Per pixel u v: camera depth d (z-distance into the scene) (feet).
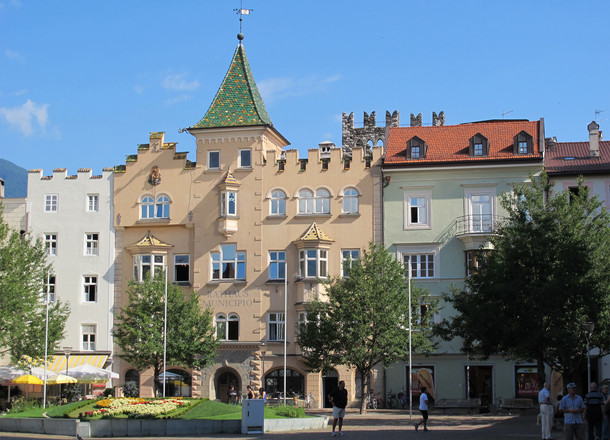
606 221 153.48
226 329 218.59
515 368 202.80
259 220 220.43
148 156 229.45
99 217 230.27
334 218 216.74
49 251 230.68
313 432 128.06
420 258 211.61
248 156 223.71
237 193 222.48
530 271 143.54
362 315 181.68
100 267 228.43
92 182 231.71
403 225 213.05
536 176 208.44
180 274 225.97
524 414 176.55
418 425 131.13
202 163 225.56
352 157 218.18
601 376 195.52
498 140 215.72
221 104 228.02
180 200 225.76
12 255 195.21
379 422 153.79
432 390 205.57
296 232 218.38
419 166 212.43
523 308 142.20
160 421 123.95
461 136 219.20
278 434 123.54
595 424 98.02
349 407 207.51
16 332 190.08
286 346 213.25
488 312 143.64
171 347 196.85
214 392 217.15
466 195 211.41
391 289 184.65
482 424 146.92
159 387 219.61
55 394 218.38
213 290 220.43
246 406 124.06
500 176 210.18
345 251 215.31
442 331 161.58
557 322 139.95
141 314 197.36
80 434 122.72
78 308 227.40
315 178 219.20
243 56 235.40
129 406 133.90
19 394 217.36
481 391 204.23
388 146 221.05
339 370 210.18
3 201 232.94
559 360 148.87
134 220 227.61
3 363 220.64
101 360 223.30
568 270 140.36
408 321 181.98
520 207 151.94
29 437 119.24
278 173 221.25
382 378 208.03
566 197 153.79
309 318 188.03
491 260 150.10
